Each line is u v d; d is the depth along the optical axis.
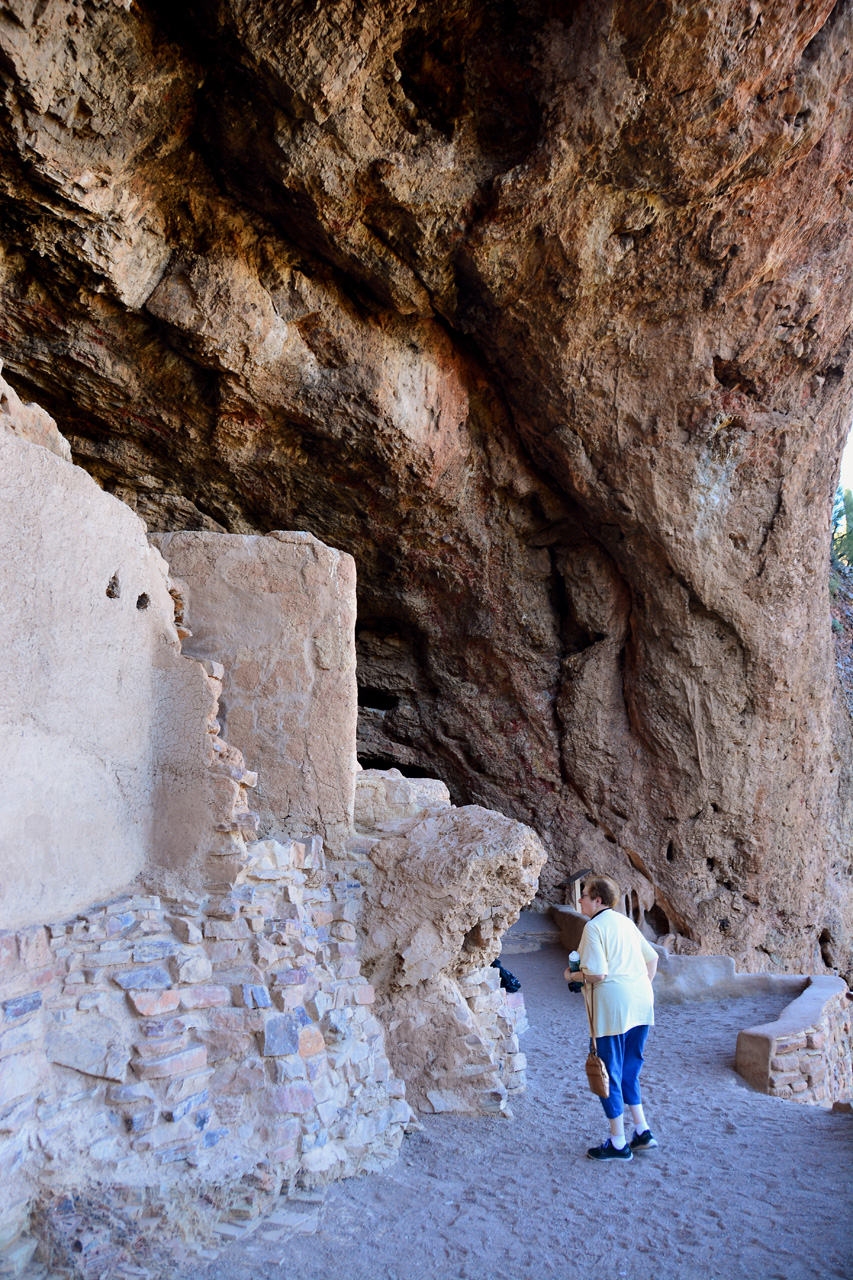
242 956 3.62
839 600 17.91
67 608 3.21
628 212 7.81
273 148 6.44
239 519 9.83
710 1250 3.13
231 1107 3.22
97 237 6.33
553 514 10.98
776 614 10.91
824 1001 7.39
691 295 8.82
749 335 9.25
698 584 10.64
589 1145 4.24
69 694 3.21
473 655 12.14
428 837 4.90
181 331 7.25
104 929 3.20
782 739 11.43
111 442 8.53
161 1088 3.01
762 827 11.48
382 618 12.13
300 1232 3.04
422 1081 4.51
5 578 2.84
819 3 6.62
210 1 5.51
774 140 7.41
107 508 3.55
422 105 7.01
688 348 9.26
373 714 12.90
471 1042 4.59
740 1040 6.34
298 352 8.00
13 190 5.84
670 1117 4.97
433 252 7.67
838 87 7.46
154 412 8.15
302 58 5.84
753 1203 3.57
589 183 7.45
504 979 7.92
